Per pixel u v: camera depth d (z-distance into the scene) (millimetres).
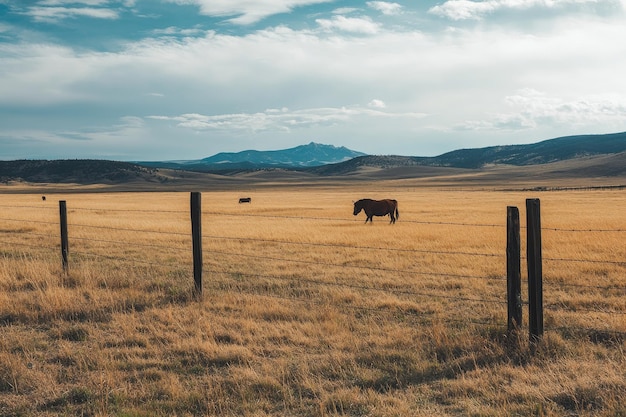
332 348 6812
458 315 8680
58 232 24156
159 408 5031
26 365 6227
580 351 6387
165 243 20141
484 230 24188
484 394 5250
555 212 39250
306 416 4914
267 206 56000
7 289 10211
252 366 6223
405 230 25062
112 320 8102
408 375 5828
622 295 10430
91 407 5094
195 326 7629
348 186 199625
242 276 12648
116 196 104312
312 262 15086
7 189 198000
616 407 4781
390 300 9617
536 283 6453
